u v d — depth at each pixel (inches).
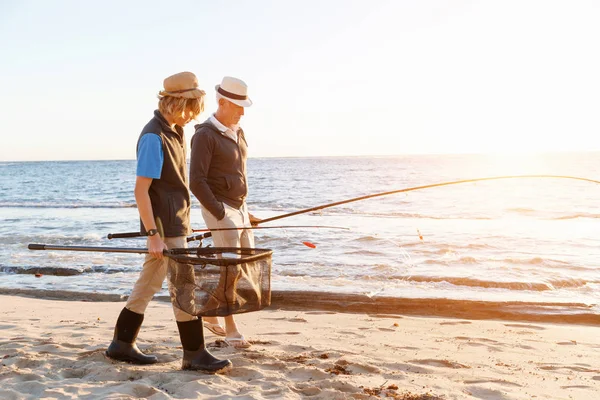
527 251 427.5
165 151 142.4
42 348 171.8
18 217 794.2
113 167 4266.7
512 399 135.6
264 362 157.9
